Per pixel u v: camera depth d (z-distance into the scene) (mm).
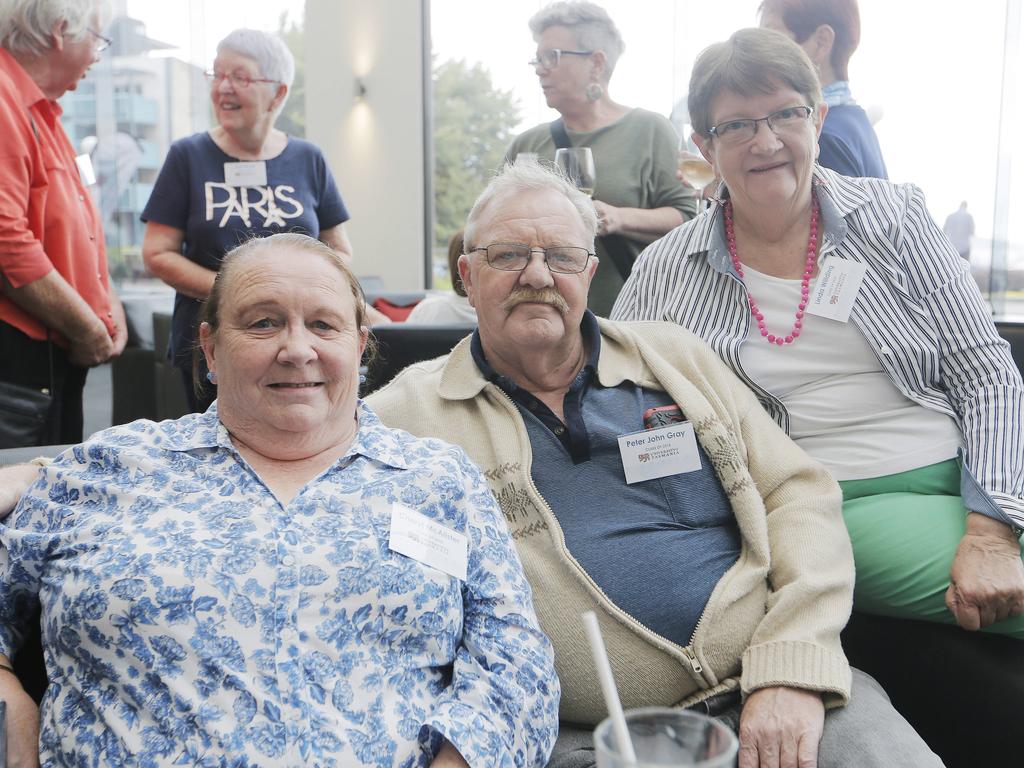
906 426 2033
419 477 1474
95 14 2840
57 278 2760
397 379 1929
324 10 8430
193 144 3090
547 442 1766
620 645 1617
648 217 2984
